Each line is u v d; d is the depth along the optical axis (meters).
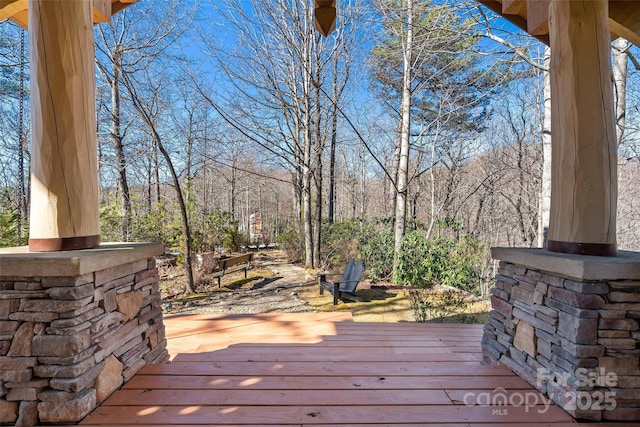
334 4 2.45
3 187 8.30
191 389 1.60
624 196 7.91
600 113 1.56
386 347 2.38
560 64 1.64
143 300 1.85
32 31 1.53
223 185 16.47
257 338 2.61
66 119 1.55
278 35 7.50
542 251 1.74
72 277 1.29
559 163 1.65
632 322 1.34
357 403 1.49
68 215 1.55
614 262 1.33
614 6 2.15
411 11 5.84
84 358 1.34
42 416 1.27
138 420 1.34
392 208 11.32
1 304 1.28
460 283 5.86
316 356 2.08
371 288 5.77
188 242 5.69
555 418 1.38
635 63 4.33
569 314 1.41
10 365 1.27
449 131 10.00
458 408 1.45
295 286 6.22
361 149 14.38
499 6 2.37
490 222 11.66
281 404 1.47
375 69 8.60
